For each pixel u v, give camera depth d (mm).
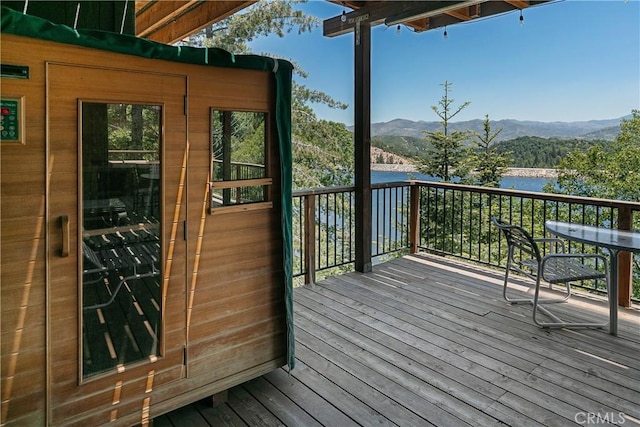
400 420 2078
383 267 4836
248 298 2309
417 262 5027
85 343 1780
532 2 3859
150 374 1971
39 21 1540
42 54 1579
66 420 1751
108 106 1757
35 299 1647
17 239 1592
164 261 1978
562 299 3744
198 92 2021
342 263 4949
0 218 1551
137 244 1894
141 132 1860
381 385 2396
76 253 1728
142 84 1840
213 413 2148
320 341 2971
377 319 3363
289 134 2402
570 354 2758
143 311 1934
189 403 2105
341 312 3516
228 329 2232
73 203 1702
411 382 2428
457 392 2322
